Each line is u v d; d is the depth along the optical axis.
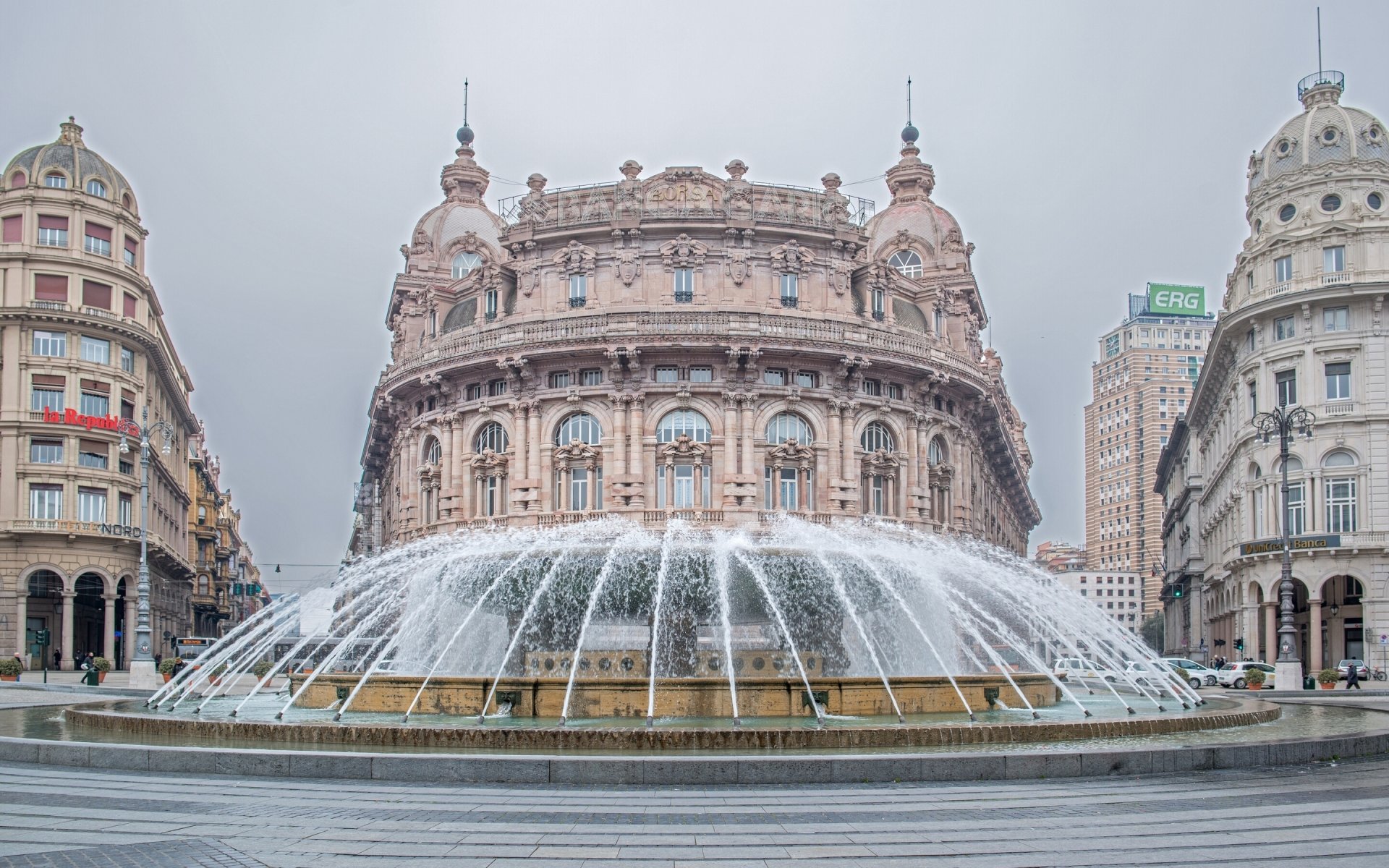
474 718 35.50
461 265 91.44
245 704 43.66
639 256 74.88
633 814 19.83
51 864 16.16
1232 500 97.06
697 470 72.12
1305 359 84.12
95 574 95.25
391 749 27.78
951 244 91.81
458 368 75.75
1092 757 24.41
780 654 51.06
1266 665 78.50
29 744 26.88
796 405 73.69
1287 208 87.56
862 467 75.44
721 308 74.00
